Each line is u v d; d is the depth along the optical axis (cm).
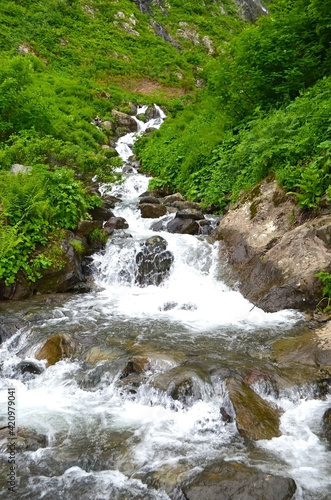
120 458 433
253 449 441
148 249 966
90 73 2689
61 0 3188
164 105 2550
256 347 640
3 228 855
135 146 1962
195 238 1024
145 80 2919
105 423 493
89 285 918
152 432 474
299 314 730
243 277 865
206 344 647
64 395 554
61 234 930
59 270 880
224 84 1389
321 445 450
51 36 2803
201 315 772
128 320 747
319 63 1244
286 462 422
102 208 1137
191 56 3372
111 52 3012
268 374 544
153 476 405
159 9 3988
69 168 1218
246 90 1331
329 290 716
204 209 1194
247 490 372
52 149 1230
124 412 514
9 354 658
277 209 927
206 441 456
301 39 1288
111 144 1981
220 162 1265
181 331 699
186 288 913
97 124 2072
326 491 385
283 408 510
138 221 1184
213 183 1242
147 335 681
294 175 904
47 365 612
